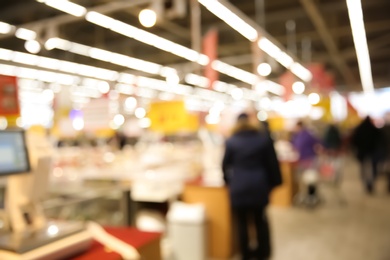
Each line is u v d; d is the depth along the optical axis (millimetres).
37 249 1355
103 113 4988
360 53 10852
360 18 6711
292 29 8953
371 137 7391
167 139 8688
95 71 11617
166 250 3625
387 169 7793
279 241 4461
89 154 5570
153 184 3861
